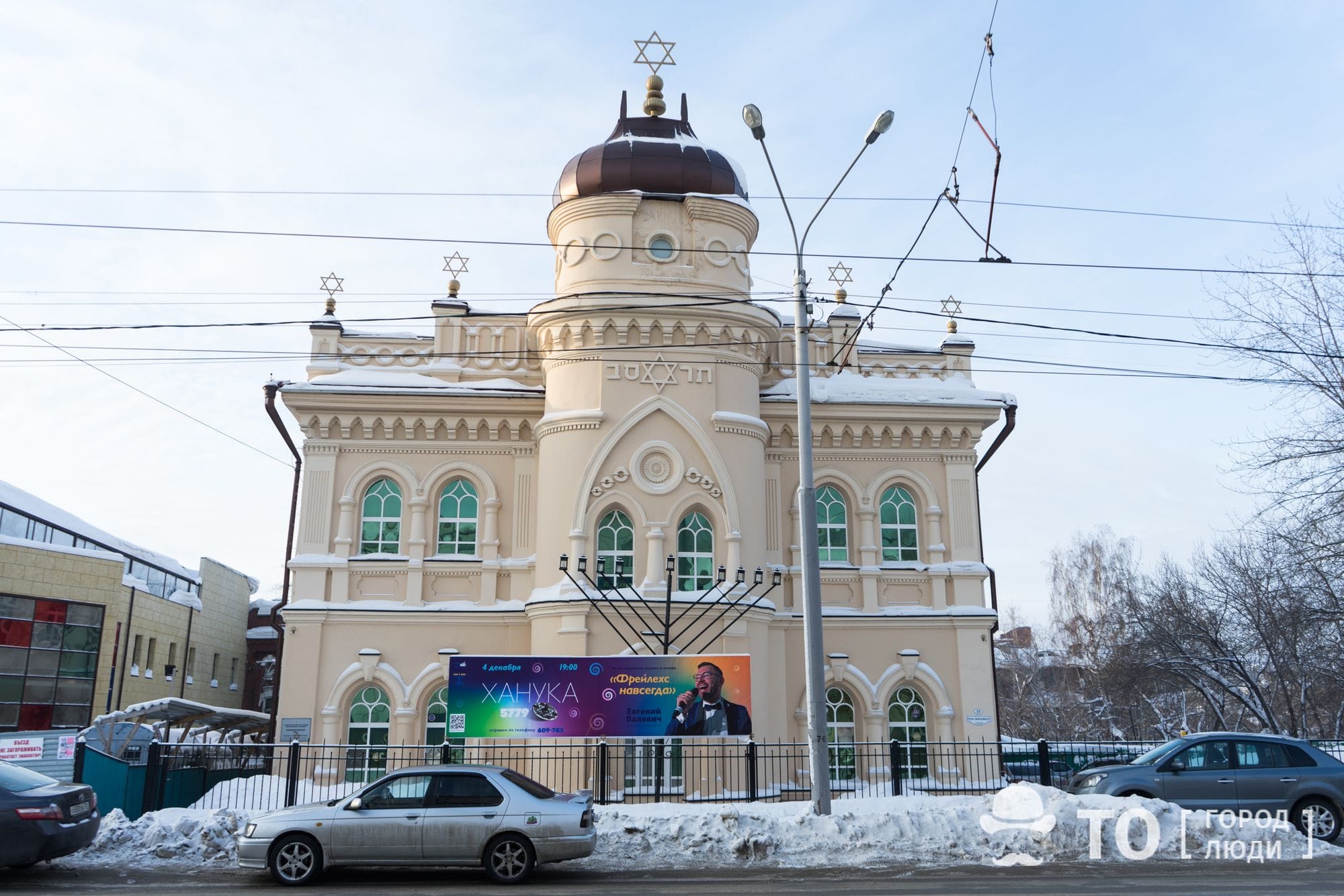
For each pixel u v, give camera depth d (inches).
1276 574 1019.9
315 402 1024.2
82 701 1326.3
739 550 946.7
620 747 847.1
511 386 1045.8
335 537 1010.7
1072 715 2094.0
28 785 549.0
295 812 526.0
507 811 525.7
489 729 813.2
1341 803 638.5
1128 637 1711.4
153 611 1632.6
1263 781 645.3
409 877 537.0
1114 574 1999.3
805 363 661.3
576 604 910.4
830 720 1012.5
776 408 1058.1
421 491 1026.1
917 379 1107.9
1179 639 1337.4
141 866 571.2
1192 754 658.2
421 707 971.3
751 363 1011.9
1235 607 1262.3
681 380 977.5
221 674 2001.7
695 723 820.6
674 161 1024.2
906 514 1074.1
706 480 960.3
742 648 919.7
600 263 995.3
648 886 502.6
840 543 1059.9
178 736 1450.5
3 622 1254.9
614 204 1002.7
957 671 1024.9
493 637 992.9
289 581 991.0
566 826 524.1
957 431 1082.7
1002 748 1049.5
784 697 986.7
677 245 1006.4
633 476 954.1
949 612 1033.5
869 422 1073.5
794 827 604.7
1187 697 1788.9
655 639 911.7
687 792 871.1
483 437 1043.3
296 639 977.5
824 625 1024.2
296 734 954.1
